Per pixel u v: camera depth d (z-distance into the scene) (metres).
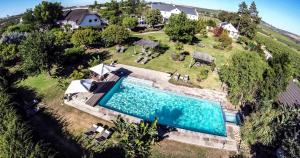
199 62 51.81
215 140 29.67
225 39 68.75
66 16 88.81
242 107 37.47
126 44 60.31
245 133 29.75
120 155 25.50
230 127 32.62
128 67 46.94
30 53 37.78
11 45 50.09
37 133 27.69
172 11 113.62
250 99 34.78
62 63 45.16
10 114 23.00
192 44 66.88
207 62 49.94
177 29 59.28
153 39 67.38
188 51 60.03
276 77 31.50
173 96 39.28
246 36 100.44
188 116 34.97
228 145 29.03
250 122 30.41
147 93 39.47
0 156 18.50
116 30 54.78
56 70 44.22
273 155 27.66
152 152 26.31
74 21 83.06
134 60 50.53
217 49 66.25
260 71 32.47
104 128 29.31
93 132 28.16
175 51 58.50
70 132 28.42
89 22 83.94
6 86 34.28
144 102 37.16
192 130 31.53
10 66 47.25
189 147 27.91
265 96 32.69
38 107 32.50
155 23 85.19
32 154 18.25
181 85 41.81
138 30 80.56
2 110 23.98
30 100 34.59
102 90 37.81
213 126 33.22
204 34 77.69
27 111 31.33
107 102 35.88
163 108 36.28
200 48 64.50
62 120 30.44
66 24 80.19
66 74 42.78
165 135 29.45
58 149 25.72
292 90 39.81
